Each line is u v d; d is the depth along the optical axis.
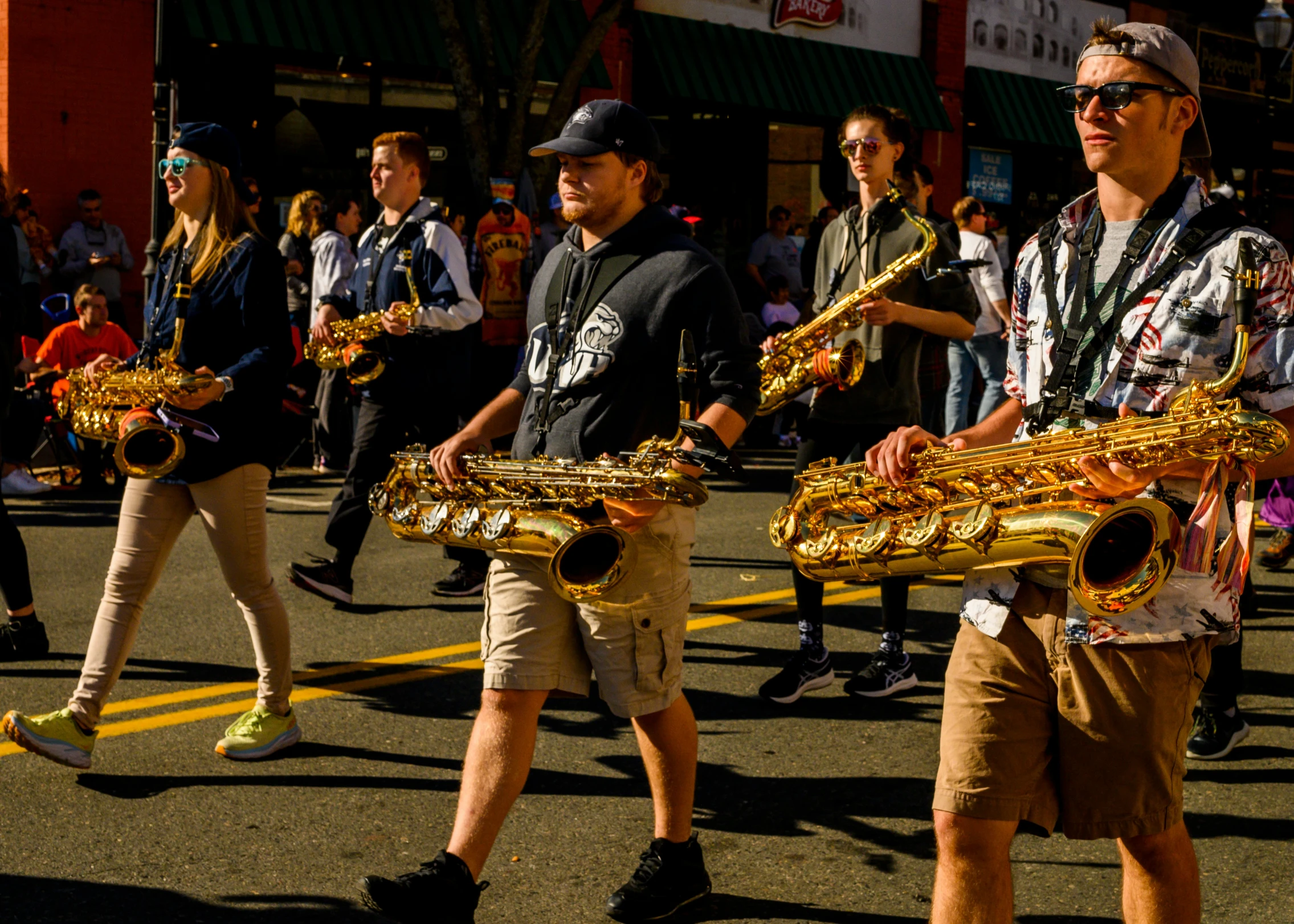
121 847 3.88
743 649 6.05
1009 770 2.60
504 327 9.66
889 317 5.11
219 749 4.59
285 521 8.80
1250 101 24.25
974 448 2.88
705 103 16.59
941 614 6.69
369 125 14.57
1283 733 4.96
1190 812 4.24
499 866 3.81
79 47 12.96
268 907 3.54
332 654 5.88
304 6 13.16
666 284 3.36
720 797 4.34
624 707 3.34
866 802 4.30
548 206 13.70
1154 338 2.56
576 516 3.35
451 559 7.54
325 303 6.32
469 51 13.26
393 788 4.37
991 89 20.08
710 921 3.51
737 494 10.32
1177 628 2.50
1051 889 3.70
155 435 4.27
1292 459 2.49
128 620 4.39
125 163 13.34
